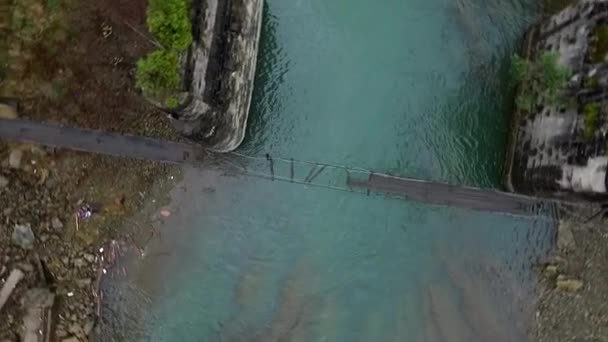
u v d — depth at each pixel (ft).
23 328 58.85
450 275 59.77
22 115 58.85
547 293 58.90
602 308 58.18
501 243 59.57
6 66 58.49
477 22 58.80
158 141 57.77
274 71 59.36
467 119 59.11
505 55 58.59
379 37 59.47
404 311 59.62
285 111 59.57
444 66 59.21
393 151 59.52
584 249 58.23
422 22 59.31
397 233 59.82
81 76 58.70
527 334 59.00
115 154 58.18
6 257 59.47
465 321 59.52
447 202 57.82
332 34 59.57
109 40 58.03
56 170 59.62
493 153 58.90
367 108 59.62
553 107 50.26
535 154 52.85
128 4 56.90
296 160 59.77
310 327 59.82
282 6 59.16
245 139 59.47
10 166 59.26
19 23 57.93
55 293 59.47
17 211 59.57
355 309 59.77
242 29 52.65
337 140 59.62
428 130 59.36
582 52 46.88
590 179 44.29
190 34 43.88
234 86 53.11
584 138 45.11
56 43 58.29
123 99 58.59
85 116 58.90
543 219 58.03
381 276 59.82
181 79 44.19
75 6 57.67
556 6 57.26
